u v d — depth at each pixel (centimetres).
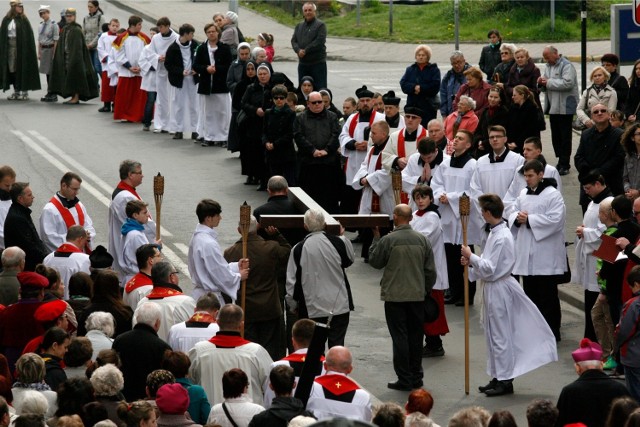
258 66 5769
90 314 3034
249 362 2847
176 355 2678
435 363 3731
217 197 5412
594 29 8875
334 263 3375
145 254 3400
